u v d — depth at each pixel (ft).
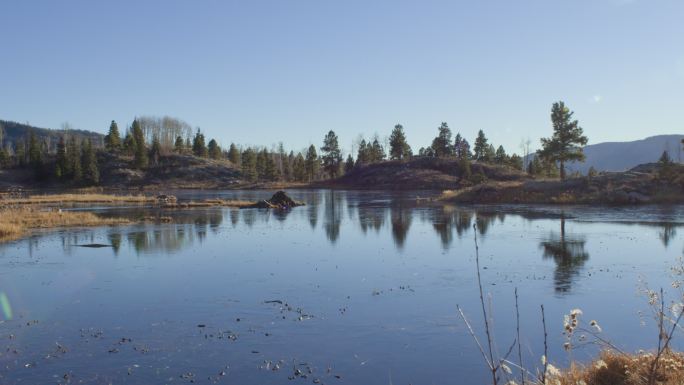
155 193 306.14
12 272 60.64
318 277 56.65
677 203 146.61
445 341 35.73
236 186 384.88
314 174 430.61
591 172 193.57
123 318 41.91
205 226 112.68
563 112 202.90
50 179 388.37
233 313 43.04
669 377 20.49
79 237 92.84
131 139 443.32
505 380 28.66
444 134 399.65
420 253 71.67
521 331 37.55
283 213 149.48
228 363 31.99
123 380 29.43
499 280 53.72
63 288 52.39
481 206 159.84
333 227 108.06
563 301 45.27
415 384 28.78
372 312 42.86
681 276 52.90
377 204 182.91
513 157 378.73
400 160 378.32
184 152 487.61
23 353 34.01
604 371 23.06
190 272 60.18
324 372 30.55
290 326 39.37
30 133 481.46
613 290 48.57
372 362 32.07
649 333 35.99
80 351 34.27
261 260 67.97
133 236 94.48
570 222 107.45
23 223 113.91
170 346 35.17
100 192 325.83
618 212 127.44
